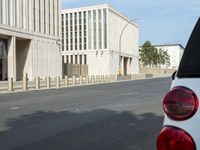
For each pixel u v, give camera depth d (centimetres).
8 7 5253
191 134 260
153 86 3672
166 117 275
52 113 1409
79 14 9962
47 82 3803
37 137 909
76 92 2802
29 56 5769
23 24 5622
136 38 12144
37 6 6009
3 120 1226
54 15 6562
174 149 264
